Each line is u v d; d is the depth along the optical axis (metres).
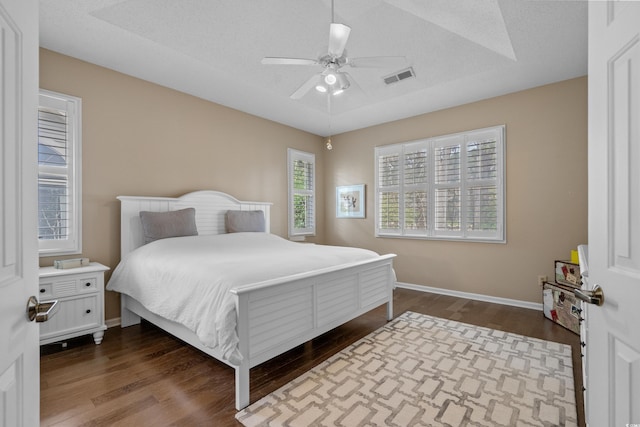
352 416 1.71
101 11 2.31
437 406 1.79
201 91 3.67
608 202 0.85
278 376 2.14
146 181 3.35
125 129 3.20
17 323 0.76
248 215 4.01
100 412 1.74
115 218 3.12
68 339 2.74
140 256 2.80
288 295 2.12
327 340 2.75
